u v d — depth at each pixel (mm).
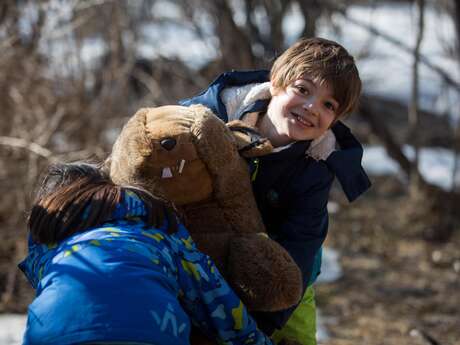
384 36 10242
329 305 8172
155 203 3020
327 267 9180
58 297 2707
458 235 10234
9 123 8469
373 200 11484
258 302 3166
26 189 7633
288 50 3707
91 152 8398
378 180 12109
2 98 8445
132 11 10664
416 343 7305
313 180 3607
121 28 10180
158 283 2797
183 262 2969
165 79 11266
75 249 2836
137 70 10797
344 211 11039
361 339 7328
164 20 11953
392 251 9734
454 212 10414
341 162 3672
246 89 3848
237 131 3514
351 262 9383
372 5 13305
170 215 3027
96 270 2746
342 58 3623
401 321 7828
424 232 10203
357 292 8531
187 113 3232
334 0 11375
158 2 12312
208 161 3166
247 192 3350
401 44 10281
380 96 14234
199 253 3031
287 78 3617
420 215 10430
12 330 6527
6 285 7488
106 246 2820
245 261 3152
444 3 12812
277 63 3707
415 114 10516
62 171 3166
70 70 9070
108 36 10023
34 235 3020
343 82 3588
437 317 7957
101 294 2689
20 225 7887
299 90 3590
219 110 3795
